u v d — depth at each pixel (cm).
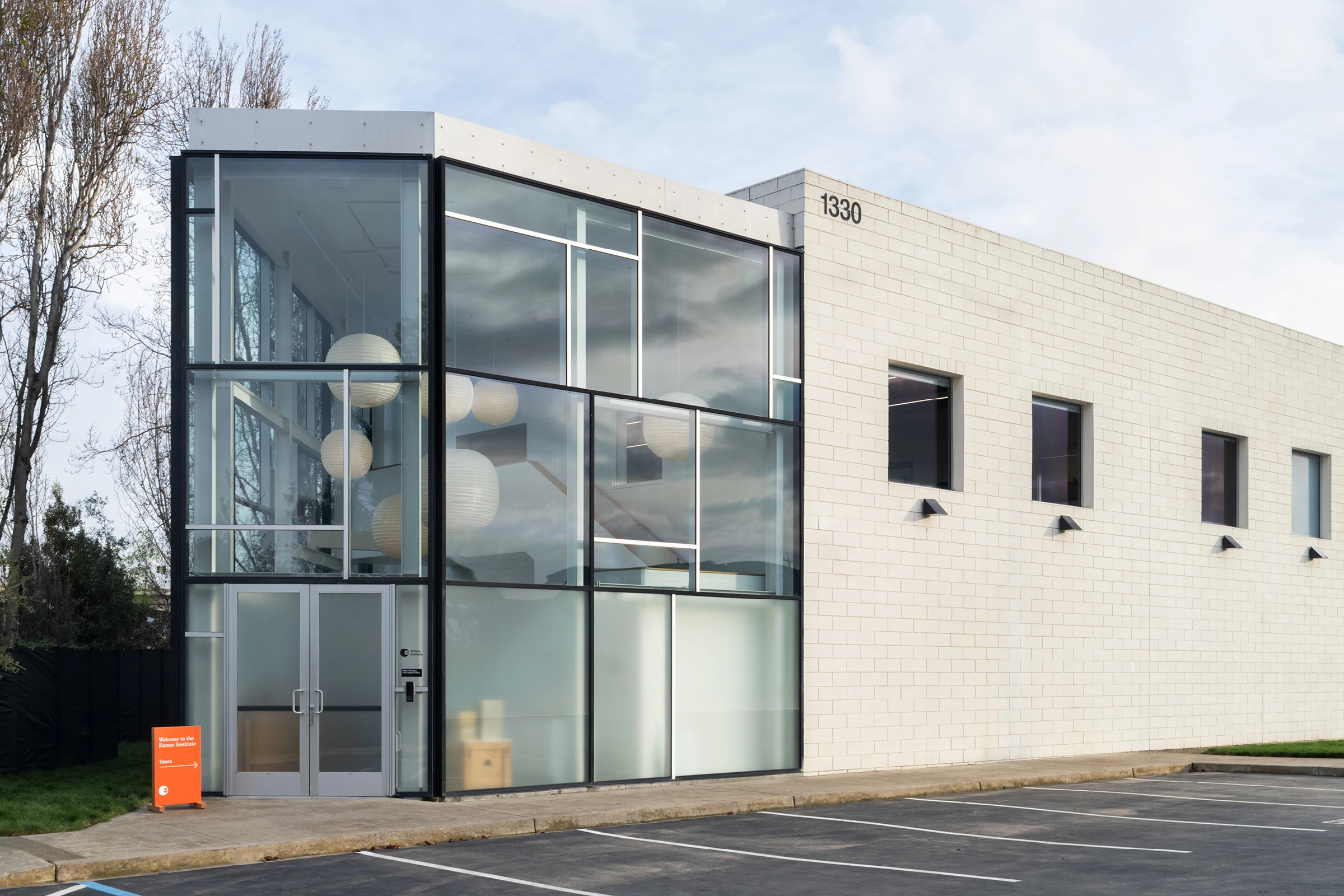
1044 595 2095
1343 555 2742
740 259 1772
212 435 1440
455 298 1473
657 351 1662
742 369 1753
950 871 1041
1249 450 2530
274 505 1436
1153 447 2319
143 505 3078
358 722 1411
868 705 1833
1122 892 952
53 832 1141
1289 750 2142
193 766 1310
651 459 1634
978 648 1988
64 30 2484
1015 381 2089
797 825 1324
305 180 1475
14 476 2486
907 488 1922
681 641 1642
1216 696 2386
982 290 2061
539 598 1503
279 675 1416
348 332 1456
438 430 1438
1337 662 2688
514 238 1533
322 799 1390
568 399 1559
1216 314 2483
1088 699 2145
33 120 2398
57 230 2494
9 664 1579
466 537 1447
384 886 950
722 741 1673
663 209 1684
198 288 1459
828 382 1836
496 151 1524
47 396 2525
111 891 930
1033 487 2136
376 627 1423
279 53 2848
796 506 1784
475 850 1133
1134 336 2305
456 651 1425
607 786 1538
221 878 984
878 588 1866
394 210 1473
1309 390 2700
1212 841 1226
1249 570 2495
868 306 1898
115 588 3228
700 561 1670
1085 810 1471
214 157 1463
